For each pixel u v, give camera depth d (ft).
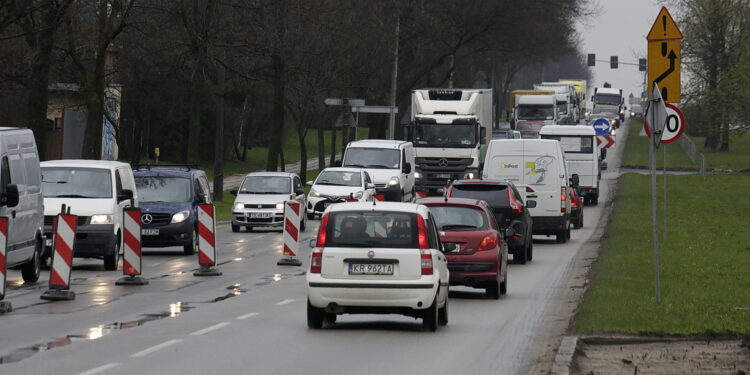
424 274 141.49
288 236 249.14
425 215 145.69
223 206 473.26
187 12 411.75
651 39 198.29
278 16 454.81
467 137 472.85
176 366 113.19
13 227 191.62
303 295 188.44
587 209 473.26
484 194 256.11
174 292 192.34
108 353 121.80
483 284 187.32
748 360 118.93
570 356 116.67
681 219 370.94
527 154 318.86
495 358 121.19
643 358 120.57
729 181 587.68
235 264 251.39
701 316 151.94
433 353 124.88
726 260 240.53
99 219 231.91
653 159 166.50
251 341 132.98
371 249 141.69
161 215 271.69
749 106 634.84
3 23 319.27
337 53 552.82
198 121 456.04
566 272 237.45
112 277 219.20
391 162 440.04
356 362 117.60
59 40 357.41
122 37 404.36
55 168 240.73
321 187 414.21
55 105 603.67
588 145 490.90
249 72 503.20
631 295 176.35
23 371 108.99
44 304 172.45
